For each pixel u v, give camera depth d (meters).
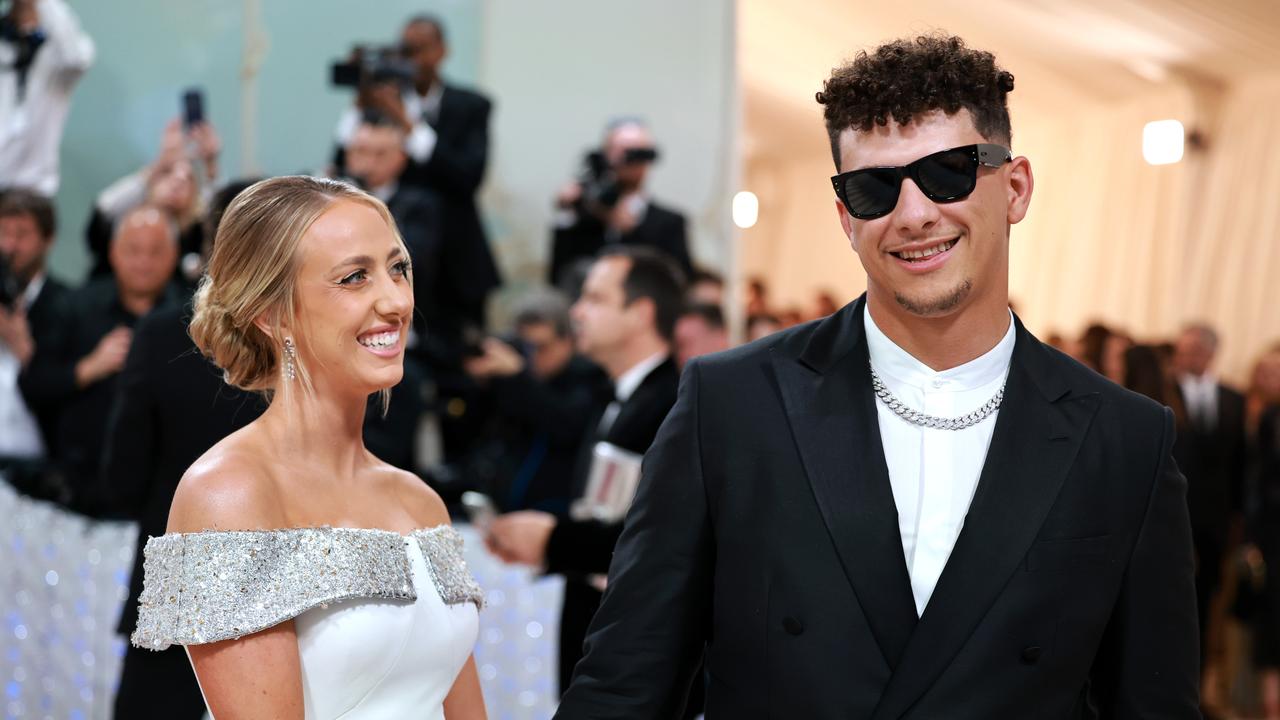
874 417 1.79
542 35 6.85
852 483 1.76
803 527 1.76
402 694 1.87
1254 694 6.91
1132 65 9.08
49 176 5.47
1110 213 10.23
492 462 4.29
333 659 1.80
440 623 1.92
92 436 4.12
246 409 2.89
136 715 2.81
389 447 3.11
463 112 5.64
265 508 1.81
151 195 4.87
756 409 1.83
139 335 2.92
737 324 7.05
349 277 1.86
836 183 1.73
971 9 9.00
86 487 3.88
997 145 1.71
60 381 4.14
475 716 2.07
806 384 1.83
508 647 3.65
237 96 6.41
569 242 5.98
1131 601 1.76
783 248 16.69
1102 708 1.83
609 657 1.83
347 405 1.93
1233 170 8.88
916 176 1.68
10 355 4.24
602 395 3.47
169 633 1.74
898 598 1.73
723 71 7.02
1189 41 8.38
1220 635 7.00
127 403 2.89
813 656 1.73
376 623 1.83
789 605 1.75
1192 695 1.77
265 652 1.75
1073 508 1.74
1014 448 1.76
